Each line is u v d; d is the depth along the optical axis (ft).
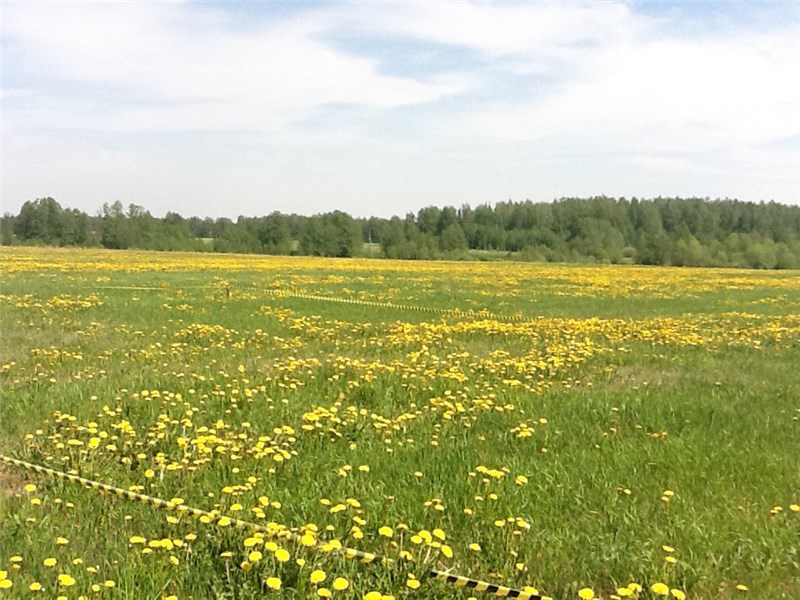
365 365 37.19
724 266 294.87
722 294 110.93
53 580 14.80
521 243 376.68
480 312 70.64
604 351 45.91
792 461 23.70
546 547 17.15
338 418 26.53
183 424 25.23
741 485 21.53
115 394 29.37
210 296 79.00
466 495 19.81
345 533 17.34
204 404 28.63
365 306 73.41
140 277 111.55
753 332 58.08
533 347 47.42
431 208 405.80
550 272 177.06
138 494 18.76
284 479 20.95
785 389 35.55
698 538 17.67
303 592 14.39
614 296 99.71
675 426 28.32
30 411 27.02
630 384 36.78
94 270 127.85
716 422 28.63
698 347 49.44
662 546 17.22
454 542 17.40
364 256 329.72
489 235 386.32
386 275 142.82
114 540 16.71
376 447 24.18
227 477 20.93
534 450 24.67
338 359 37.91
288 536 15.89
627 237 391.24
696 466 22.86
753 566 16.58
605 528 18.29
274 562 15.25
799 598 15.47
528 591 14.49
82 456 21.99
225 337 47.65
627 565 16.37
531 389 33.40
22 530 16.81
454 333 53.01
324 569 15.19
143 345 43.65
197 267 152.25
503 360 40.40
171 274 123.44
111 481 20.44
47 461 21.63
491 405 29.89
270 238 330.95
